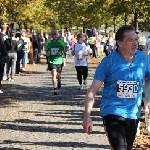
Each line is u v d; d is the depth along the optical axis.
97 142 9.71
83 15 54.28
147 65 6.05
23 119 12.44
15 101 16.08
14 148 9.16
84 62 19.38
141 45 10.23
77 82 22.91
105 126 5.93
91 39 44.09
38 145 9.43
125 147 5.73
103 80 5.90
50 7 55.78
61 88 20.19
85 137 10.18
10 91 18.98
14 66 22.92
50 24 72.50
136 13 25.98
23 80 23.69
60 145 9.44
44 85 21.50
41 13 51.59
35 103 15.61
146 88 6.37
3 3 28.38
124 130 5.88
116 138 5.76
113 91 5.92
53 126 11.45
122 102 5.89
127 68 5.89
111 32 23.53
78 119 12.47
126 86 5.89
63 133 10.62
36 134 10.52
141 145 9.31
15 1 28.86
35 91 19.11
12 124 11.70
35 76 26.16
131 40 5.85
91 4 38.50
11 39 22.42
